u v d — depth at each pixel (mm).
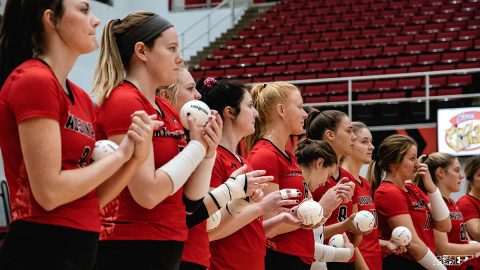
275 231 3809
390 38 15938
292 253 3891
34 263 2029
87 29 2203
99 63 2637
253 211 3283
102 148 2256
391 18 16938
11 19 2201
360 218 4398
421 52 14789
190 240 2990
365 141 5191
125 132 2451
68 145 2150
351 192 3896
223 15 18609
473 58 14430
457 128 10398
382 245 5094
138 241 2447
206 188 2697
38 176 1980
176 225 2523
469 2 17031
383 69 14102
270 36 17234
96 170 2053
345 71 14398
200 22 18594
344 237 4488
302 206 3525
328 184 4660
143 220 2465
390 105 12289
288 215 3535
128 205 2473
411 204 5402
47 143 1998
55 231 2047
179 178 2426
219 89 3557
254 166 3770
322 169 4340
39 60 2129
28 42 2180
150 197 2346
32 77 2027
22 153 2049
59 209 2062
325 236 4559
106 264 2479
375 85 13734
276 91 3986
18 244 2053
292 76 14680
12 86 2045
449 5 17109
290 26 17547
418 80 13523
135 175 2340
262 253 3545
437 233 5879
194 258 2982
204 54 17469
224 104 3529
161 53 2629
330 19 17734
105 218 2502
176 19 18734
